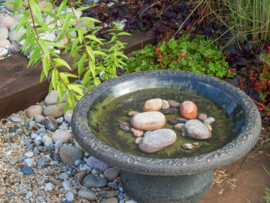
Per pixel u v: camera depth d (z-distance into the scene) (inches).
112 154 49.7
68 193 70.1
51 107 99.3
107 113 67.1
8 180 75.1
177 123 64.6
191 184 67.4
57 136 87.9
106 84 70.4
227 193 72.0
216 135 59.7
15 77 104.1
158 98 71.2
